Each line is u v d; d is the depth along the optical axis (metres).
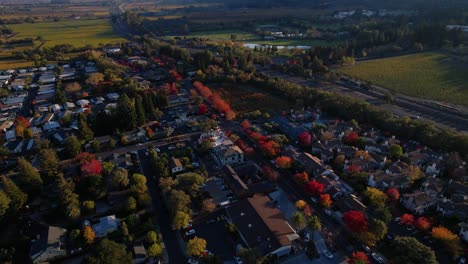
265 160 143.88
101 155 148.00
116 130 162.38
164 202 116.19
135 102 182.38
